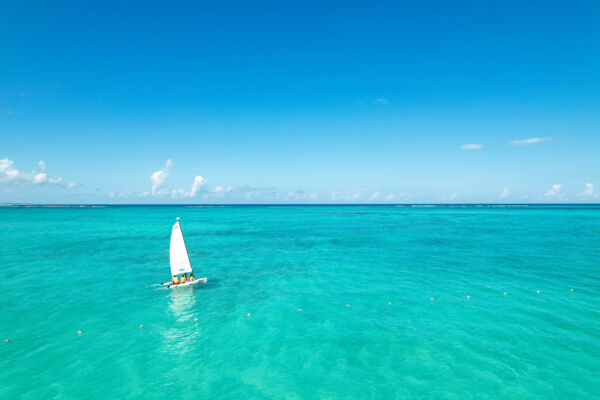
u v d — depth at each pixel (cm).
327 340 1786
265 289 2806
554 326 1906
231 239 6309
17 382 1408
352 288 2781
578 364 1491
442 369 1473
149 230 7981
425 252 4488
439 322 1998
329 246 5244
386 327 1942
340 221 11425
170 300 2517
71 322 2081
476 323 1969
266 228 8725
